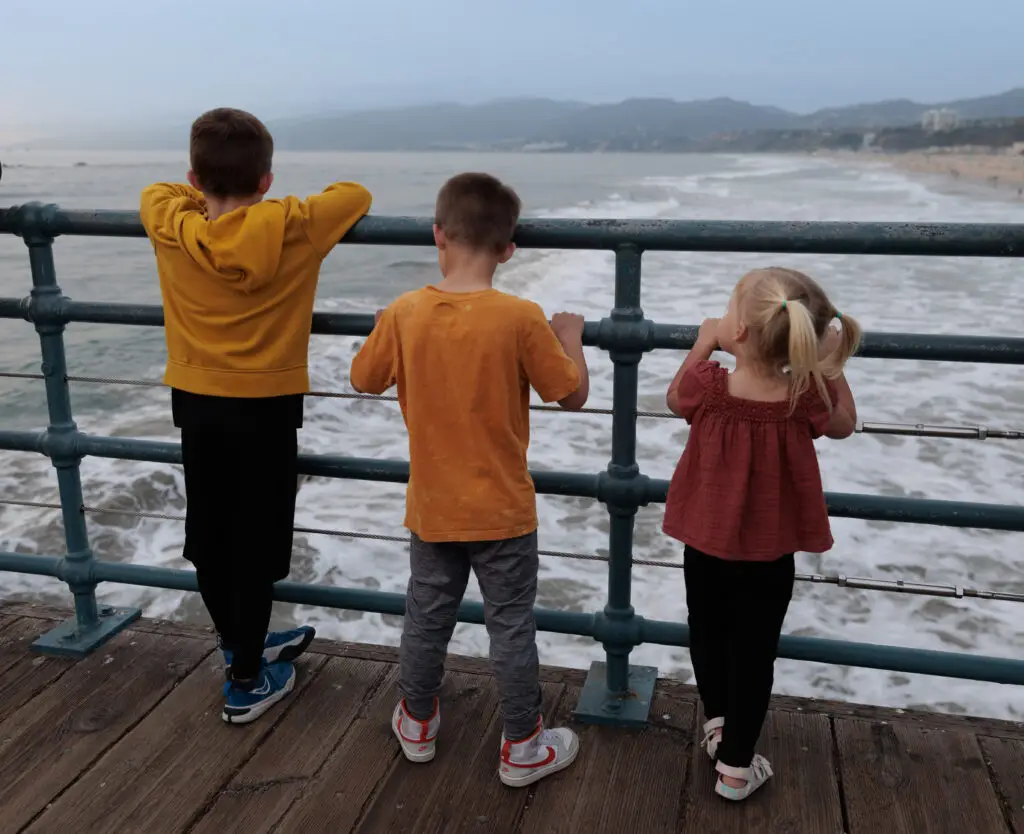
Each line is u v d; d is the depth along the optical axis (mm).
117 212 2393
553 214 31031
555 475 2301
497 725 2381
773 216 32219
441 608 2129
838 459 6508
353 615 4758
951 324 11562
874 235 1973
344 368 8477
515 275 14883
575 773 2199
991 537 5410
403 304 1996
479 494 1987
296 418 2270
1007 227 1909
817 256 16422
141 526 5684
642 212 32656
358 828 2027
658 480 2262
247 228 2020
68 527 2736
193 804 2105
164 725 2391
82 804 2105
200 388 2174
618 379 2203
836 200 38844
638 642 2359
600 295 13500
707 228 2049
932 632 4547
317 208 2104
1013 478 6262
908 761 2227
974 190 46625
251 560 2293
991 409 7559
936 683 4227
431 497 2012
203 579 2373
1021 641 4492
